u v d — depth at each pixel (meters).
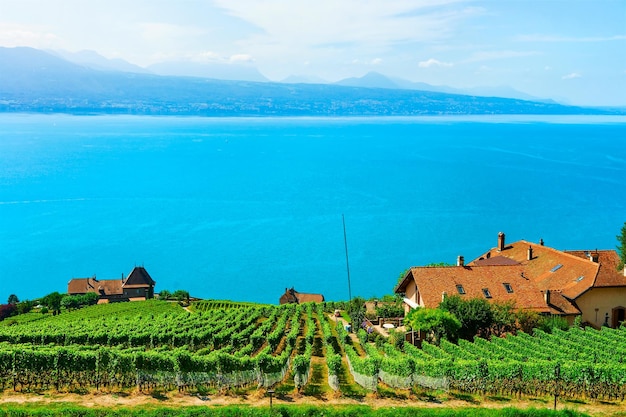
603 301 79.38
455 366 48.69
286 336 74.81
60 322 92.50
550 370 48.38
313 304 108.75
